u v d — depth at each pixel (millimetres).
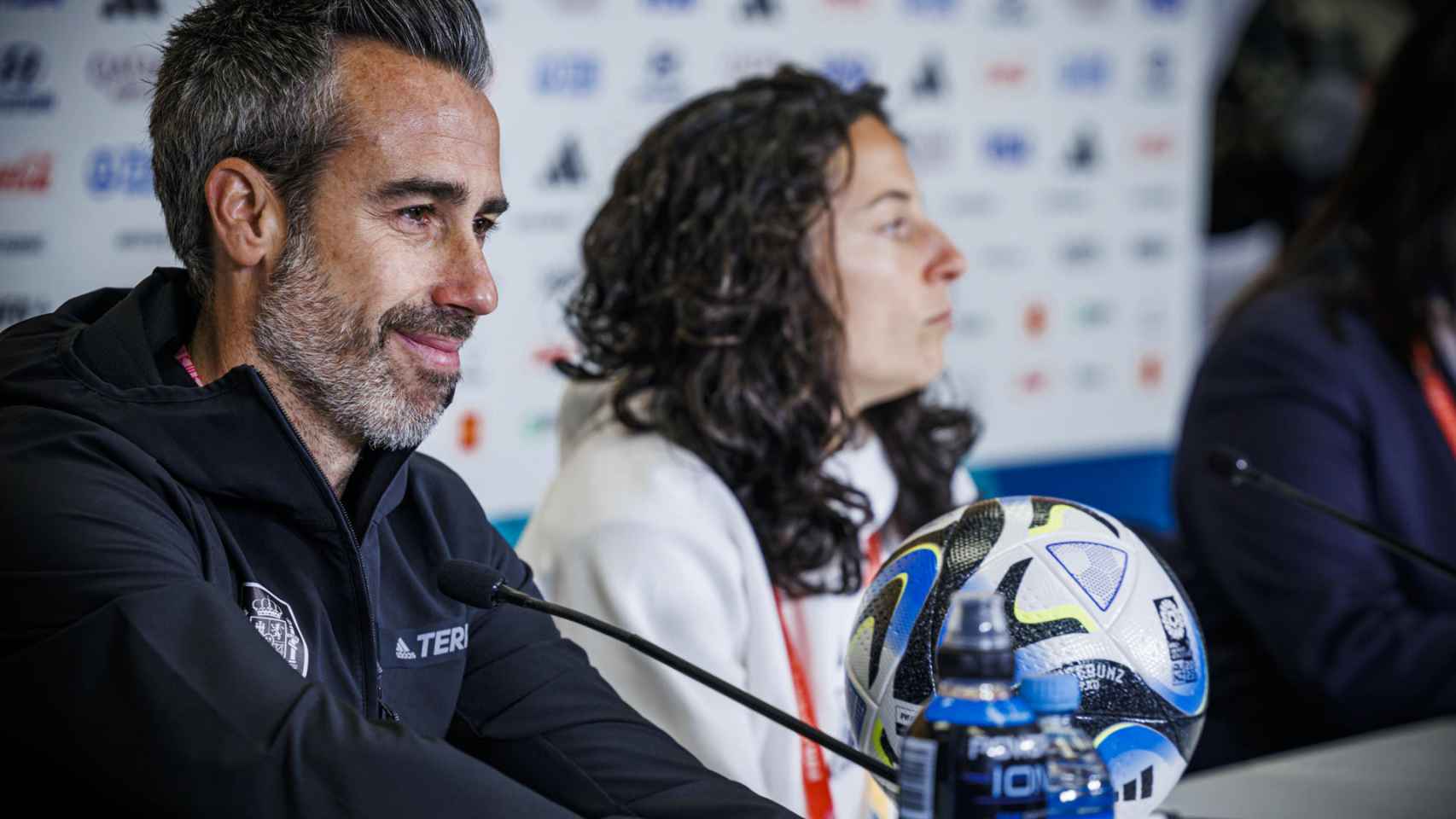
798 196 3033
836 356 3059
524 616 2451
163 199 2111
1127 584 1882
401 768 1654
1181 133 7148
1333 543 3740
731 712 2840
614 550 2881
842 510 3084
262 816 1620
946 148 6473
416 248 2055
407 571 2293
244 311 2070
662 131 3209
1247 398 3920
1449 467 3900
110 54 4680
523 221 5371
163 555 1820
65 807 1742
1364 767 2939
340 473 2186
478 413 5344
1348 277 4039
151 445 1954
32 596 1744
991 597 1530
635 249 3172
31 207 4648
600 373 3225
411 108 2018
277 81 2000
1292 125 7613
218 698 1664
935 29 6379
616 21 5516
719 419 2998
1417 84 3953
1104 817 1506
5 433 1896
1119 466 7098
